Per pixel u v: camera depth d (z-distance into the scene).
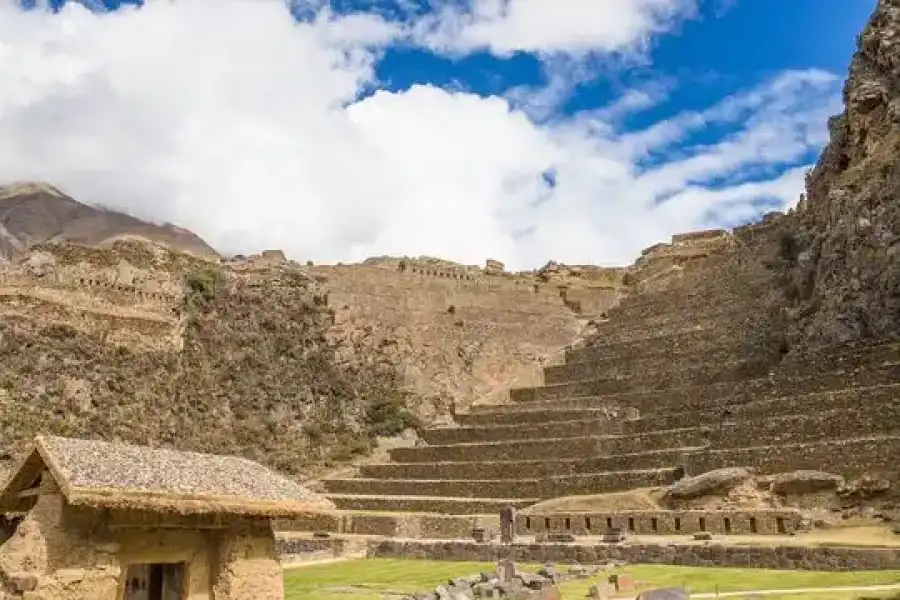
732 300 74.81
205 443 63.47
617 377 66.44
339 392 73.88
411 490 57.75
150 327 65.50
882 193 54.25
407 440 71.81
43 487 15.34
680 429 51.09
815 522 37.00
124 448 17.30
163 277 69.00
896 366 43.59
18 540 14.67
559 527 45.25
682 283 87.94
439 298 85.56
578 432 57.62
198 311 70.38
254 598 17.14
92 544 15.02
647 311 83.38
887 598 21.97
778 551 31.08
